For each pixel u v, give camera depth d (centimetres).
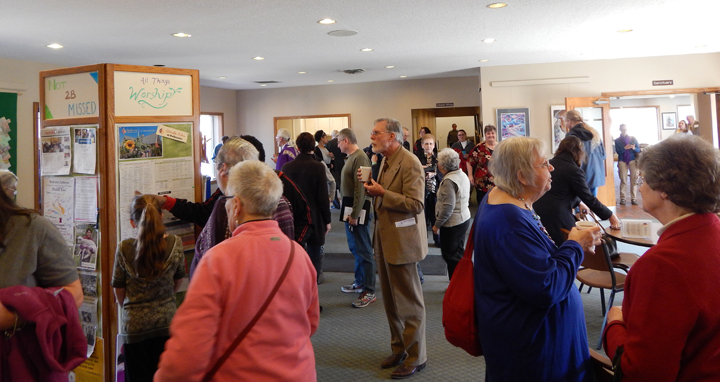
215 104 1226
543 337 143
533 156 151
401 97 1168
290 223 232
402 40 674
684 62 864
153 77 248
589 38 690
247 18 533
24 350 150
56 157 248
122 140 237
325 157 957
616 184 1316
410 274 278
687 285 109
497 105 935
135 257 214
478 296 153
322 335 353
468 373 287
